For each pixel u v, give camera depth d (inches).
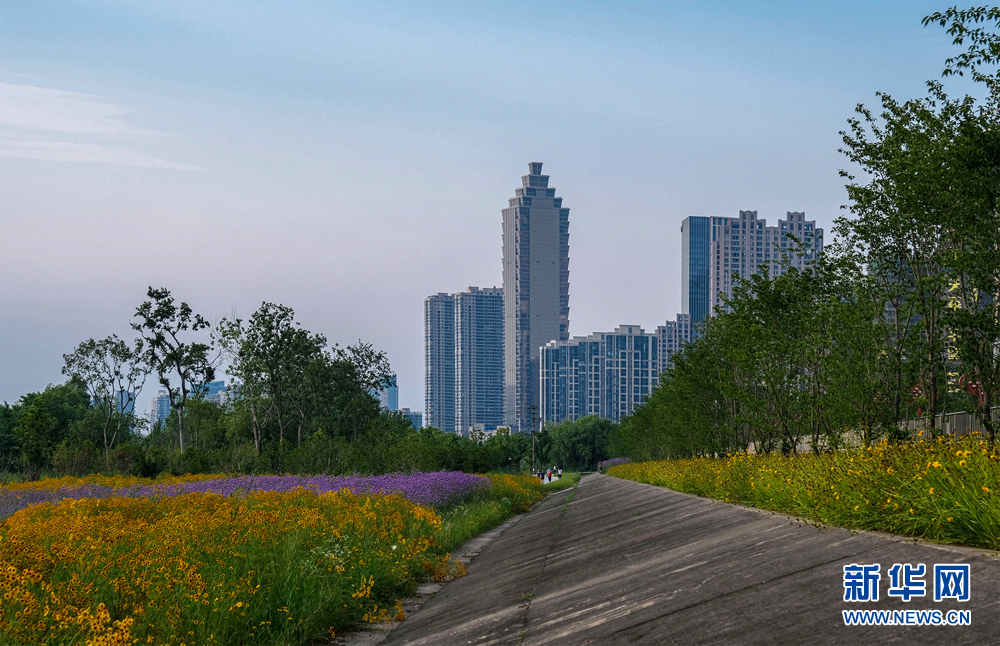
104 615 209.0
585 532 638.5
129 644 208.8
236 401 2477.9
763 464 610.5
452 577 516.7
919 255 503.2
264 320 2320.4
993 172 399.9
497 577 471.8
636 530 542.3
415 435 2314.2
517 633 280.4
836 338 562.9
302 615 315.6
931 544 251.8
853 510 313.9
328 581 358.0
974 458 293.3
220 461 1838.1
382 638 335.9
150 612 252.4
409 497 845.2
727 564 294.7
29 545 284.2
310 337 2522.1
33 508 584.1
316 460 1672.0
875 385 542.3
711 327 1082.7
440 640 305.3
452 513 882.8
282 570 342.3
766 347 689.0
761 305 720.3
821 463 459.5
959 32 402.0
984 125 405.1
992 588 186.9
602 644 228.1
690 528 459.5
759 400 737.6
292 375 2450.8
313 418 2719.0
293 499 626.5
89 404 3553.2
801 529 333.7
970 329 425.1
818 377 616.1
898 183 460.8
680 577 295.4
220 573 303.4
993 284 398.9
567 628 262.4
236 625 278.8
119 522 402.0
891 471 329.1
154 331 2348.7
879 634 173.3
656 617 239.8
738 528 397.4
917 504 276.5
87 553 303.0
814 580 231.6
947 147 416.8
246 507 541.6
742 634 199.0
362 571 399.2
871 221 522.9
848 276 590.6
